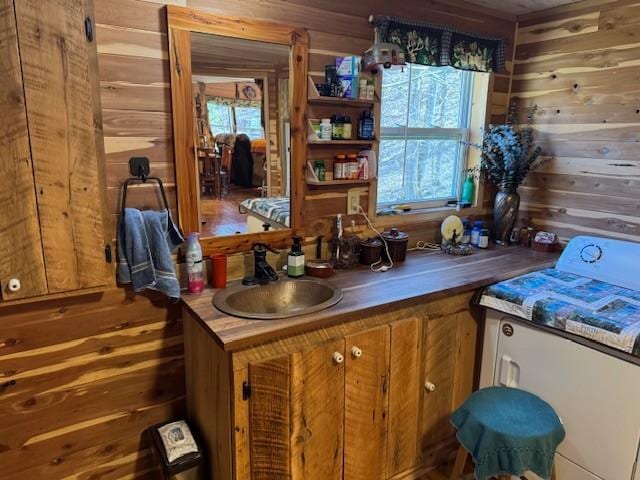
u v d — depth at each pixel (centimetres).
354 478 175
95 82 139
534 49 252
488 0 229
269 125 185
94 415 170
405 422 187
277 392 147
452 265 218
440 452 205
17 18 123
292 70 185
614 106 222
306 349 150
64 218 140
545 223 259
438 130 258
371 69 204
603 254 210
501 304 191
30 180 133
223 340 133
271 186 191
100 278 151
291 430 153
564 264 221
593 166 234
